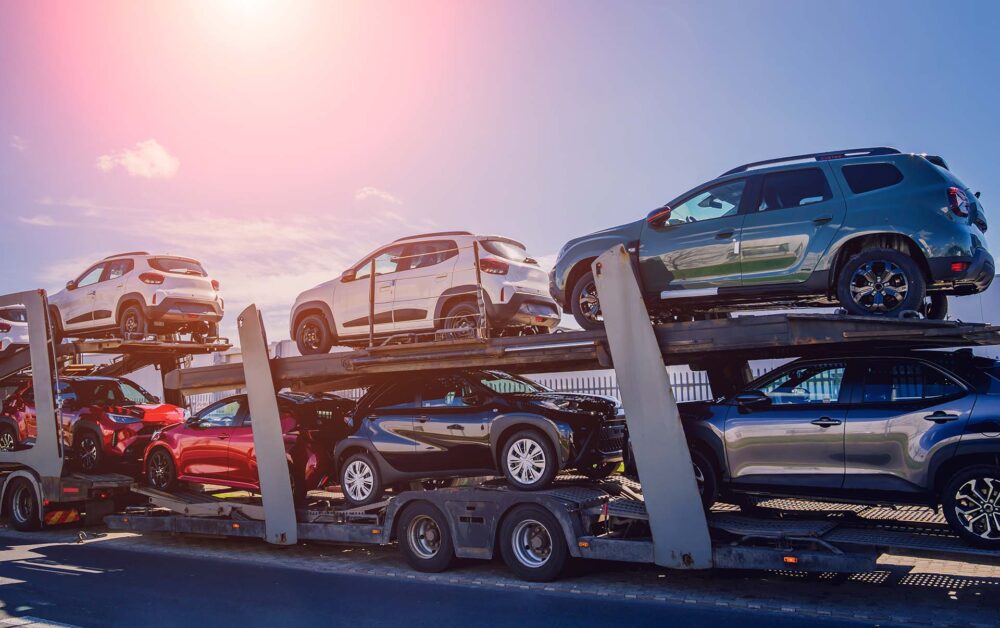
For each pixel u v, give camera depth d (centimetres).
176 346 1352
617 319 773
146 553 1116
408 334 1045
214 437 1155
